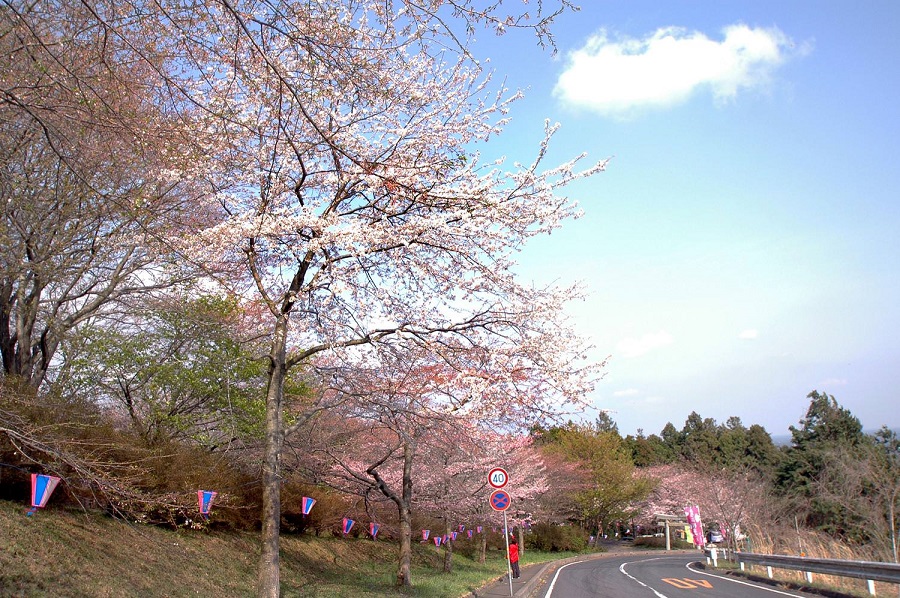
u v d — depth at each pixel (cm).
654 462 6906
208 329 1274
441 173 980
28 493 962
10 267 908
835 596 1471
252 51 591
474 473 1941
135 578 894
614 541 6119
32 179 911
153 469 1110
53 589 725
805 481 3981
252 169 991
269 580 839
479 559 3019
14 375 975
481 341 1010
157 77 786
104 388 1277
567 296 1176
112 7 579
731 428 8138
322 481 1557
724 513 2847
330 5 652
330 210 997
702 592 1634
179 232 970
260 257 1054
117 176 939
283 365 958
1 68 659
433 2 567
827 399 4653
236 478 1424
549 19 545
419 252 972
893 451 3241
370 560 2072
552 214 987
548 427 1134
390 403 1076
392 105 981
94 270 1152
